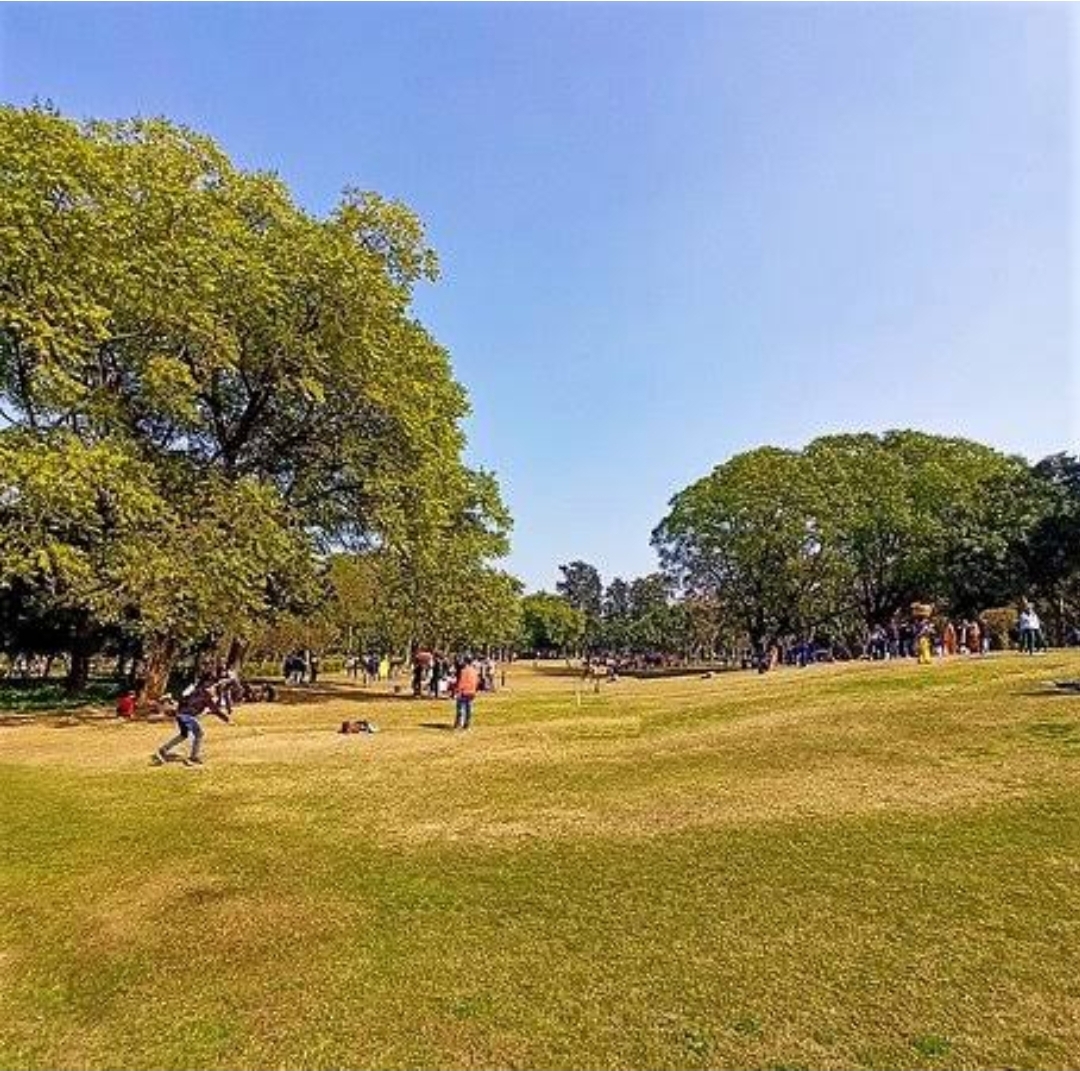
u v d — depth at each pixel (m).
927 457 67.06
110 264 27.33
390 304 35.16
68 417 29.78
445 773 17.62
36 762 20.69
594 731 22.88
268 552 30.53
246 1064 6.96
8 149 26.27
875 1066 6.58
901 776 14.94
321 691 44.81
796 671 38.31
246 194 34.38
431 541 38.97
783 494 64.25
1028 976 7.83
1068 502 57.19
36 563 27.34
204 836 13.36
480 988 8.05
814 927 9.04
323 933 9.42
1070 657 30.23
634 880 10.65
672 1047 6.94
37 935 9.78
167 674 33.75
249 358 33.62
